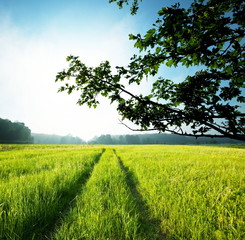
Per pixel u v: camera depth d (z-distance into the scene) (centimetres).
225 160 884
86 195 338
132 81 173
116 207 290
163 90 193
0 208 242
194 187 384
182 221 237
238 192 357
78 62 179
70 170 554
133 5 212
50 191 327
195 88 158
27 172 559
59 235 207
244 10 116
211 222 241
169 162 780
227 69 165
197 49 136
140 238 207
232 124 122
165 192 358
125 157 1075
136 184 453
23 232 210
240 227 222
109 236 210
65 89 193
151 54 154
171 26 121
